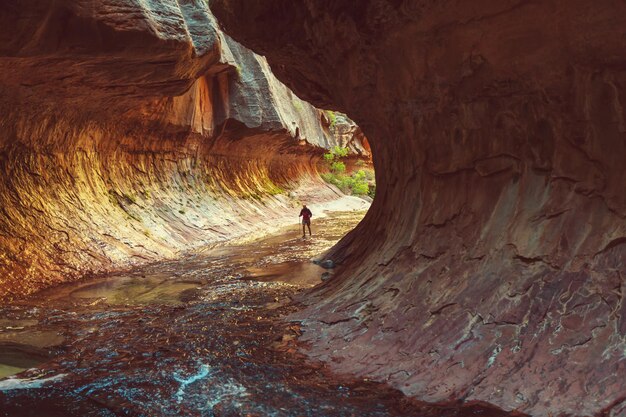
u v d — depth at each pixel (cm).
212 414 437
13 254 1075
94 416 448
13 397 490
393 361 506
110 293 995
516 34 488
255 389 484
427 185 691
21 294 985
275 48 938
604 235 445
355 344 565
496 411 389
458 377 444
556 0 438
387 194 884
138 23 1005
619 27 407
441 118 642
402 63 656
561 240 475
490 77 543
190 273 1203
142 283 1093
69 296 972
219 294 935
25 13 842
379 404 433
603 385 369
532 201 522
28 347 655
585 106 461
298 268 1190
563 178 497
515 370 421
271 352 587
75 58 1009
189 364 561
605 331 400
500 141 566
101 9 951
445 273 576
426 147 688
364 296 670
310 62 942
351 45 732
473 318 496
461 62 563
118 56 1040
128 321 768
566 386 383
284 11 821
